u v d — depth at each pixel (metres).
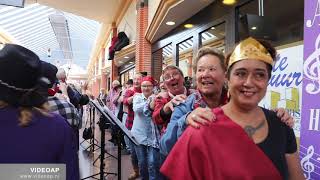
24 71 1.42
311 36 1.84
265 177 1.33
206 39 5.61
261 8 3.81
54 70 2.54
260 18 2.83
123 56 12.81
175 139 2.00
